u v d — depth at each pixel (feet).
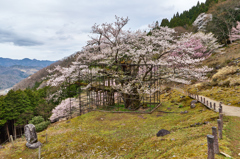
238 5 158.71
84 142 51.83
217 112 49.16
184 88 116.26
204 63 131.23
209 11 192.44
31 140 50.37
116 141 49.78
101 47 96.99
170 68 95.61
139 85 85.97
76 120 77.05
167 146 34.45
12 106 126.21
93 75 93.15
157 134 44.78
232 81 79.46
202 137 32.32
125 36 87.66
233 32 153.17
